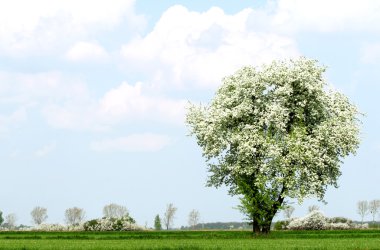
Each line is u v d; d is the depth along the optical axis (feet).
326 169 209.05
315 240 166.30
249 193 196.65
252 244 147.33
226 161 213.25
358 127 212.43
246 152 201.26
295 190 199.31
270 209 196.24
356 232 213.87
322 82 212.84
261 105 210.38
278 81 210.79
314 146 202.59
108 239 176.86
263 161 203.72
